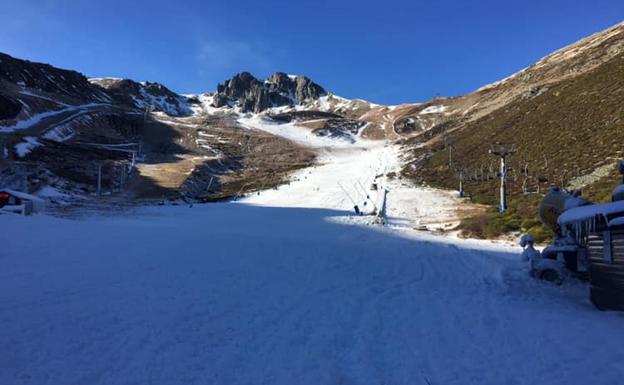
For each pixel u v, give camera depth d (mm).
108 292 9062
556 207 13711
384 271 13758
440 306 9945
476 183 46188
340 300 9984
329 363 6465
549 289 12102
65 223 21578
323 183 58719
